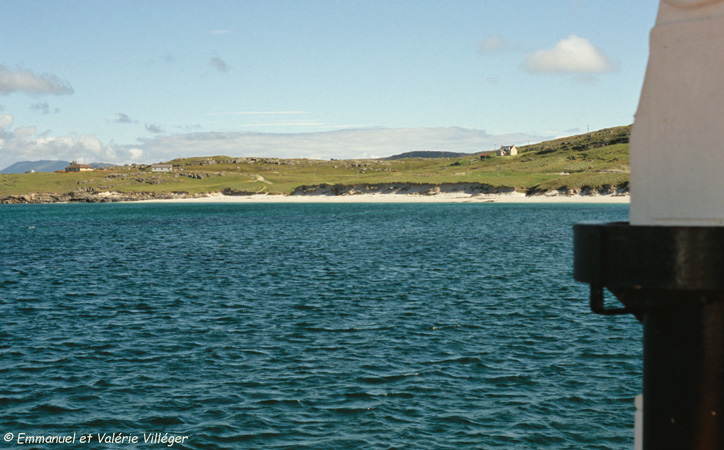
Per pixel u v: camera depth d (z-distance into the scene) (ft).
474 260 166.81
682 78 10.48
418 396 61.36
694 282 9.78
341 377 66.90
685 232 9.80
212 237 264.93
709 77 10.19
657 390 10.96
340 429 54.49
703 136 10.30
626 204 523.29
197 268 156.97
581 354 73.51
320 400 60.75
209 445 52.01
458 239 235.81
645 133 11.07
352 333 84.94
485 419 55.93
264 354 75.61
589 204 538.47
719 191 10.15
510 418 56.03
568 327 86.38
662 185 10.82
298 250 201.46
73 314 99.86
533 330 85.05
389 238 244.42
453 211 466.29
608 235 10.57
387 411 57.93
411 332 85.10
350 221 363.76
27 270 156.04
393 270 147.84
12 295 117.91
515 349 76.13
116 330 88.48
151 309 103.40
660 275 10.03
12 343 81.35
